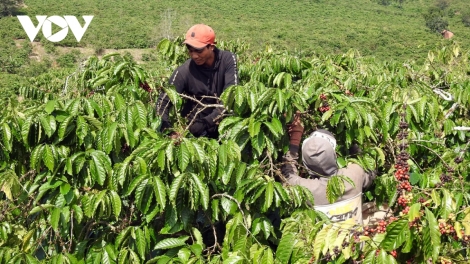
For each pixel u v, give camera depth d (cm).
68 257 285
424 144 386
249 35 6669
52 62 4928
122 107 321
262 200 293
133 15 8175
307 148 312
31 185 316
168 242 279
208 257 286
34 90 595
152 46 6141
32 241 311
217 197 306
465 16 8225
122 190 298
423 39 6912
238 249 274
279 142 338
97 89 415
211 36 368
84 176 299
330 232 244
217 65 384
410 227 233
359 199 321
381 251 230
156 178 274
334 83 434
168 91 344
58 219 275
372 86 454
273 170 311
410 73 505
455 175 365
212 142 297
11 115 308
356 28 7862
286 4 10231
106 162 291
